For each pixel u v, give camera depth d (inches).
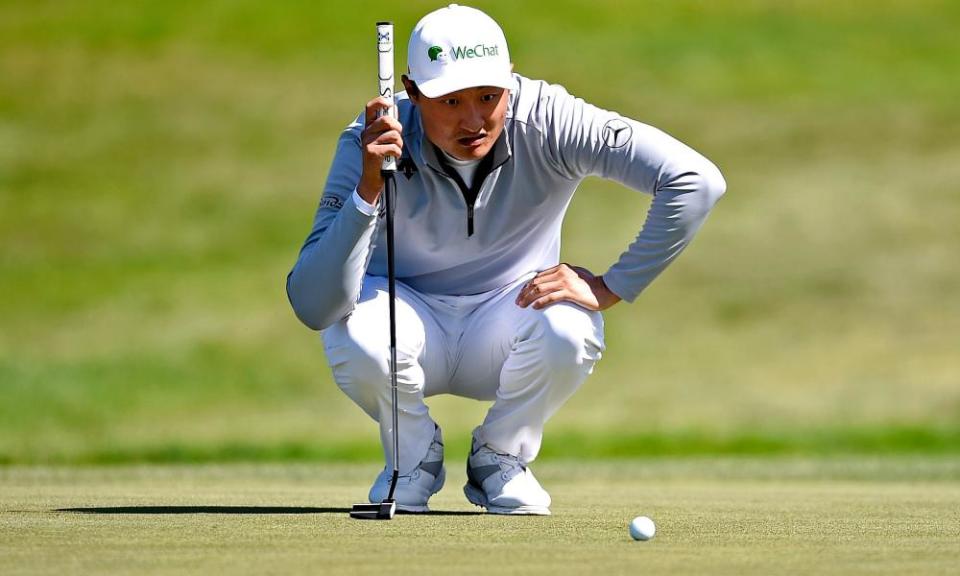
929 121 3683.6
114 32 4394.7
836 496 922.7
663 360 2701.8
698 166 659.4
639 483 1216.8
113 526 602.2
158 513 677.9
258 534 568.1
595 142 653.9
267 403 2492.6
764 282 2992.1
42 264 3203.7
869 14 4456.2
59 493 884.6
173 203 3516.2
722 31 4338.1
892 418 2343.8
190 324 2891.2
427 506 700.7
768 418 2359.7
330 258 638.5
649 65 4094.5
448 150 634.8
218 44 4335.6
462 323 695.7
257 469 1486.2
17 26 4443.9
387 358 666.2
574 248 3083.2
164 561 482.3
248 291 3056.1
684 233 662.5
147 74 4170.8
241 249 3287.4
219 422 2361.0
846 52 4168.3
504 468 688.4
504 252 686.5
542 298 666.8
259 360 2714.1
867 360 2657.5
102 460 1887.3
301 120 3912.4
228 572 455.8
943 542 559.5
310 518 646.5
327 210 661.9
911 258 3041.3
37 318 2910.9
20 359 2672.2
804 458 1953.7
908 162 3462.1
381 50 632.4
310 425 2356.1
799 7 4515.3
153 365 2679.6
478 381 704.4
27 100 4045.3
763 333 2802.7
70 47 4315.9
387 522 625.0
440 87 616.4
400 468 685.9
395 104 642.2
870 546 542.9
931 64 4077.3
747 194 3348.9
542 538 561.0
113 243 3319.4
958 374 2561.5
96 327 2869.1
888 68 4052.7
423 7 4574.3
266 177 3631.9
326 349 681.0
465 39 623.5
